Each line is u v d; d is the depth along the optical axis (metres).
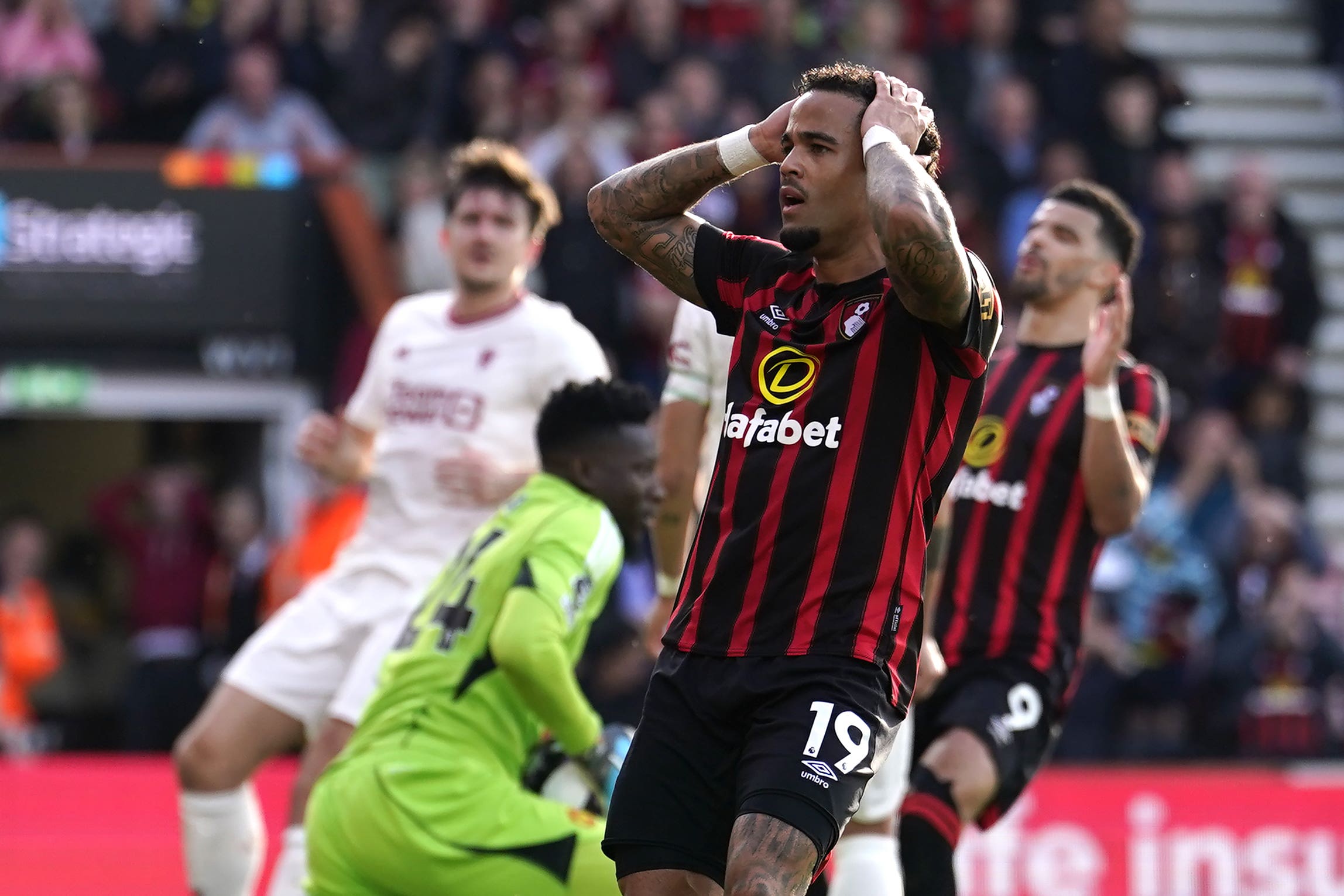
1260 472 39.28
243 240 35.19
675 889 12.29
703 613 12.51
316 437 20.38
